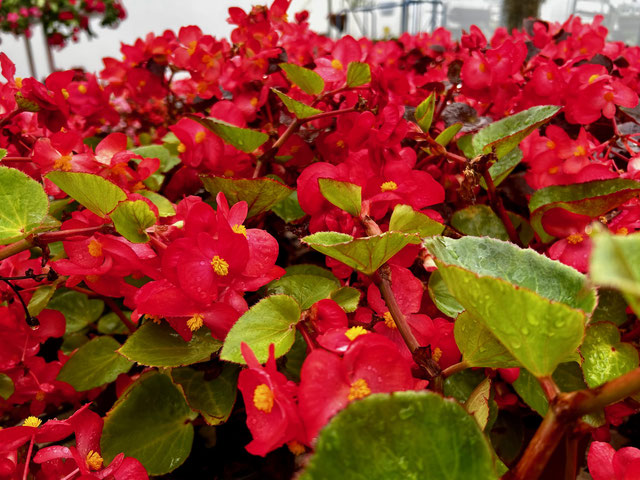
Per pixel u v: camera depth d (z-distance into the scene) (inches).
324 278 12.6
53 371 16.8
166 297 10.3
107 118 21.5
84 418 11.8
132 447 13.1
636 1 117.4
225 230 10.1
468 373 13.6
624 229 13.0
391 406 6.0
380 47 24.9
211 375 12.6
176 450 13.3
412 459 6.0
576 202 12.2
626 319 13.3
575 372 12.8
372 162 13.8
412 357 10.1
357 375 7.8
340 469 5.8
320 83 15.3
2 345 15.1
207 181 13.4
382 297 11.3
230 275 10.8
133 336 11.6
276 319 10.0
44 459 10.0
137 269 11.6
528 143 17.4
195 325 10.6
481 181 15.6
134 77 21.9
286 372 12.6
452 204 17.7
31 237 10.8
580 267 12.7
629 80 22.6
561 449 13.4
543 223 13.2
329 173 12.8
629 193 11.7
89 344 17.2
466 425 6.1
